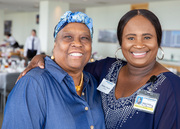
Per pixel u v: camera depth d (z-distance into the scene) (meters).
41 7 10.06
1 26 15.67
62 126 0.99
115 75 1.38
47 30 9.83
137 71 1.24
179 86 1.08
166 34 8.40
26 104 0.93
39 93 0.97
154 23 1.14
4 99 3.59
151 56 1.17
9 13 18.34
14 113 0.93
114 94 1.28
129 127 1.16
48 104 0.99
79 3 10.12
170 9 8.24
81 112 1.09
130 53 1.20
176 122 1.05
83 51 1.06
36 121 0.96
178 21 8.02
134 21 1.15
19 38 17.89
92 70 1.53
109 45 10.85
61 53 1.06
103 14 11.03
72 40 1.05
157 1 8.44
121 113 1.20
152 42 1.14
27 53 8.21
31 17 16.42
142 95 1.16
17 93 0.95
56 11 9.92
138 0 8.41
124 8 10.00
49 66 1.08
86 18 1.07
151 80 1.16
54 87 1.03
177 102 1.05
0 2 11.51
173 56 8.12
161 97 1.10
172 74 1.16
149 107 1.12
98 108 1.23
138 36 1.14
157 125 1.11
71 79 1.08
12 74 3.53
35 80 0.98
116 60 1.48
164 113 1.09
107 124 1.24
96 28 11.45
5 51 8.66
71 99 1.07
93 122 1.13
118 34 1.26
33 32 8.20
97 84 1.39
